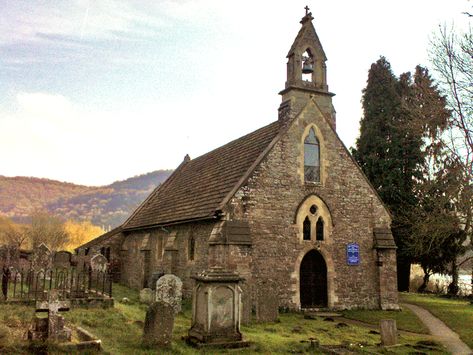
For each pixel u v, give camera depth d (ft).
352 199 79.97
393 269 79.66
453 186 64.39
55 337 36.45
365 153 125.08
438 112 61.11
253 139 87.81
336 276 76.28
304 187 76.18
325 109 82.28
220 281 43.16
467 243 107.96
